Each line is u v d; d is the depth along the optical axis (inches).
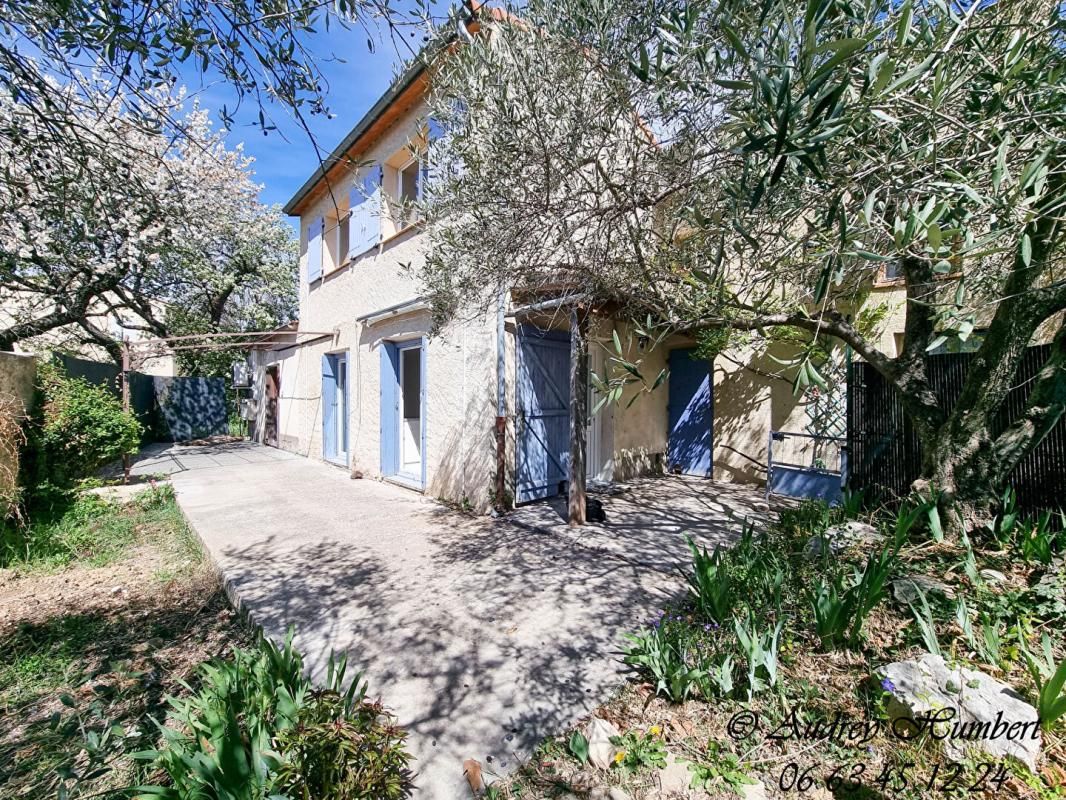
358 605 133.6
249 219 535.5
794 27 49.3
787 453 259.6
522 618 125.1
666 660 89.8
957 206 60.1
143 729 86.8
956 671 78.4
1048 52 65.0
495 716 87.9
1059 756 68.1
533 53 101.7
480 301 182.2
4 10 72.6
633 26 84.4
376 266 327.0
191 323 550.3
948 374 157.1
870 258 58.0
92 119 156.6
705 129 88.1
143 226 327.3
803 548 143.9
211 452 470.9
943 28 60.0
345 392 391.5
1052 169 65.7
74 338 470.3
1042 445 140.4
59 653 114.9
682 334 289.0
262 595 139.9
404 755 70.9
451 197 142.3
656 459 330.6
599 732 79.7
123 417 279.1
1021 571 113.7
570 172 103.2
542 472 260.5
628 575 152.8
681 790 69.5
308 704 76.7
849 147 67.8
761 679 86.4
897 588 108.0
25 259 215.5
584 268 131.7
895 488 174.4
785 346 257.4
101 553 185.8
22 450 208.2
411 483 293.3
